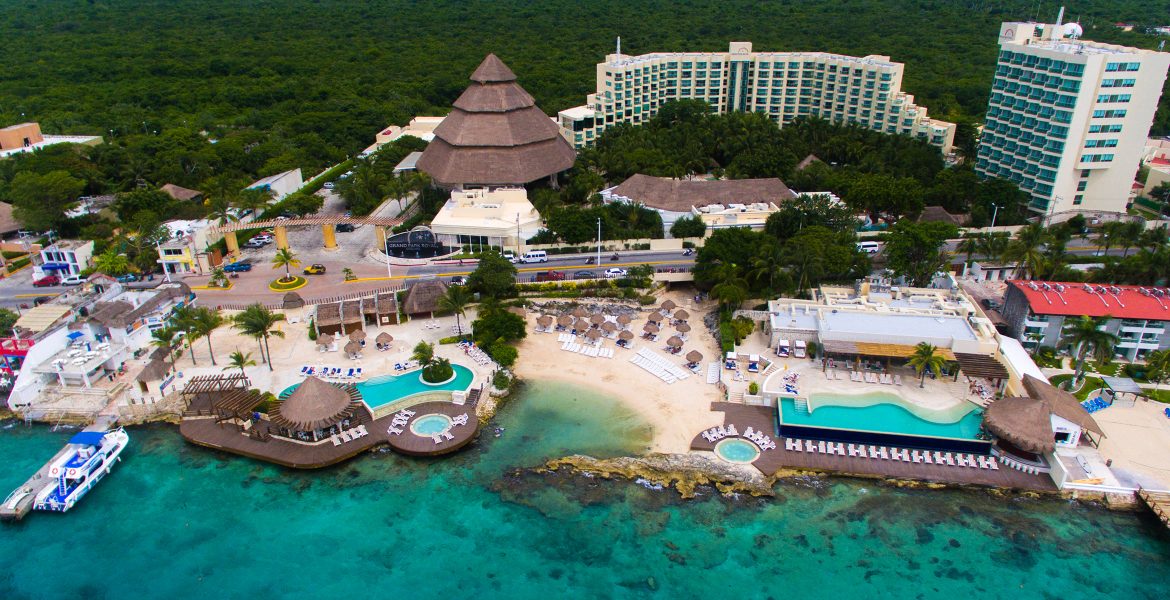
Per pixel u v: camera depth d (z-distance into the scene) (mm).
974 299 134875
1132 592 79875
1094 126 169750
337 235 184250
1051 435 94938
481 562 84500
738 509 91000
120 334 121688
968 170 197625
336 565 84438
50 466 96438
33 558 85500
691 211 174875
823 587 80500
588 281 148375
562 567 83562
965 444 98500
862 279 140875
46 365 112812
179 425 107562
